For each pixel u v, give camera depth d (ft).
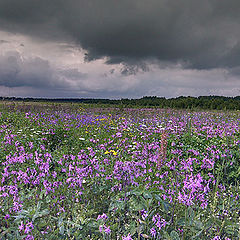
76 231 9.87
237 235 10.07
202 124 38.65
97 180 14.12
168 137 26.32
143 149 22.07
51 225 10.50
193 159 17.85
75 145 25.75
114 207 11.35
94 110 69.87
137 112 64.75
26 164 17.24
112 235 10.21
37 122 40.57
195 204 10.99
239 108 87.81
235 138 24.68
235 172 17.83
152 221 10.25
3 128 33.24
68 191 13.21
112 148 23.31
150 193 10.93
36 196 12.23
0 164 18.97
